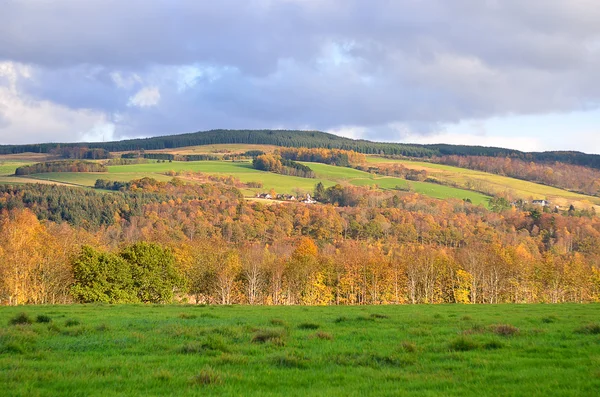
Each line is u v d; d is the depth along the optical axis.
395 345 21.05
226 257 93.50
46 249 75.62
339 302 100.19
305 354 18.52
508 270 98.00
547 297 100.00
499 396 12.73
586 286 96.06
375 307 50.50
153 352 19.52
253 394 13.12
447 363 17.11
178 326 26.19
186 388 13.73
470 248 113.06
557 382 13.88
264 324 28.48
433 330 25.69
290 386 14.17
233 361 17.17
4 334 21.30
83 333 23.97
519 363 16.88
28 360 17.52
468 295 101.75
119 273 70.50
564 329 25.97
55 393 13.09
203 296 94.62
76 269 70.31
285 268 93.81
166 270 75.62
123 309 44.16
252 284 91.25
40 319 29.34
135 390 13.52
